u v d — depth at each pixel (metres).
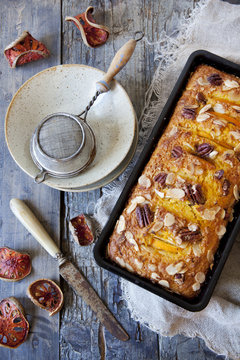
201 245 0.45
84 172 0.52
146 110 0.57
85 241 0.55
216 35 0.57
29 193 0.57
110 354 0.54
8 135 0.52
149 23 0.58
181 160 0.47
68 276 0.54
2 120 0.58
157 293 0.45
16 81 0.59
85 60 0.59
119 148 0.52
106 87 0.51
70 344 0.54
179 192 0.46
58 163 0.49
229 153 0.46
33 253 0.56
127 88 0.58
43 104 0.54
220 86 0.49
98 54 0.59
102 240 0.47
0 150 0.58
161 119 0.49
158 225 0.45
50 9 0.59
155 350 0.54
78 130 0.50
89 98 0.54
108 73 0.51
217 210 0.45
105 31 0.57
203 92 0.49
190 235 0.45
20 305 0.54
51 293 0.54
